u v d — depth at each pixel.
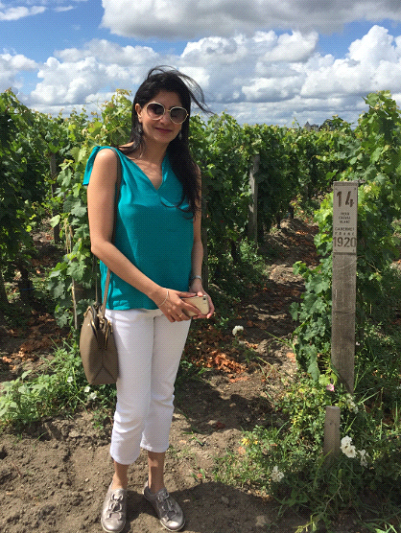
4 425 3.02
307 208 11.83
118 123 3.56
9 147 5.11
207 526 2.30
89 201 1.90
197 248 2.29
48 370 3.86
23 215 5.49
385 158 4.79
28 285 5.59
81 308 3.67
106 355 1.97
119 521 2.24
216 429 3.13
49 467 2.69
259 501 2.48
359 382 3.41
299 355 3.73
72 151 3.62
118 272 1.87
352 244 2.77
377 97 4.66
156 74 1.88
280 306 5.68
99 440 2.98
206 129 7.04
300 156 10.81
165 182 1.99
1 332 4.59
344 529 2.28
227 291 5.97
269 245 8.43
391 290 5.41
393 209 4.90
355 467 2.52
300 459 2.62
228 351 4.30
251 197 7.76
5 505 2.38
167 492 2.36
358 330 3.80
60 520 2.32
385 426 3.01
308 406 3.04
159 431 2.26
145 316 2.00
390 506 2.39
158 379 2.20
